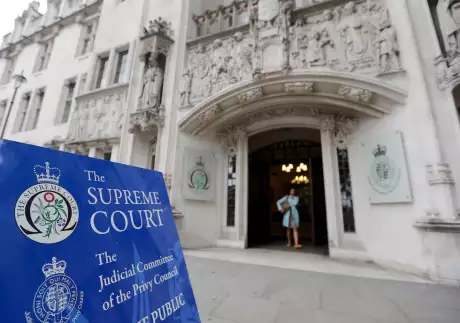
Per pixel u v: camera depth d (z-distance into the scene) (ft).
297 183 47.09
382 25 18.62
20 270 3.65
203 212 26.20
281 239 33.37
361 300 10.55
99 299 4.39
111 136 31.12
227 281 13.10
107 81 34.32
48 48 49.85
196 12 31.63
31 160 4.35
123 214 5.58
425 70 16.44
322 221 28.22
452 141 14.82
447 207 13.98
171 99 26.89
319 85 20.13
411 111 16.69
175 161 25.27
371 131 20.26
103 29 38.19
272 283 12.80
